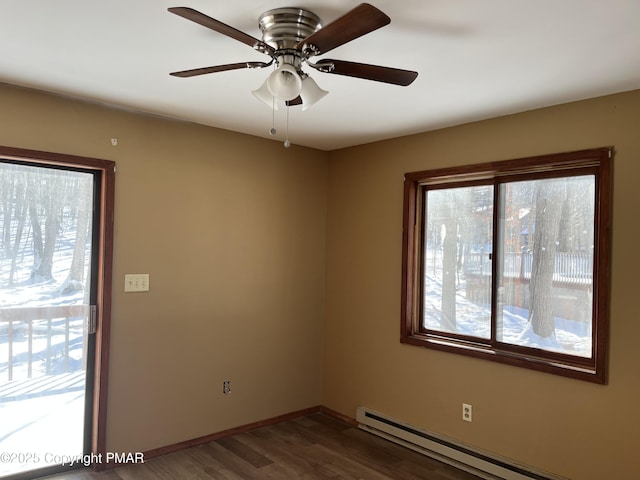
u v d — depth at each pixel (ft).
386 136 12.39
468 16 5.95
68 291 10.04
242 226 12.44
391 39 6.65
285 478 9.98
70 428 10.10
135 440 10.60
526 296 10.20
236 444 11.69
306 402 13.93
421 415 11.61
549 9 5.73
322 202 14.29
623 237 8.54
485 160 10.59
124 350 10.43
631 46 6.72
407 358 11.98
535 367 9.61
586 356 9.29
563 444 9.21
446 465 10.80
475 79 8.16
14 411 9.53
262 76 8.29
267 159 12.97
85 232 10.23
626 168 8.54
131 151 10.50
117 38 6.84
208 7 5.90
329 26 5.00
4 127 8.93
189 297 11.45
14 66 7.98
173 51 7.30
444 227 11.80
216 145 11.91
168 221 11.09
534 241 10.10
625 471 8.44
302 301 13.80
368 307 12.99
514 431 9.94
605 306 8.67
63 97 9.57
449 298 11.66
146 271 10.75
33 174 9.63
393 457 11.16
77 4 5.85
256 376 12.76
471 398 10.68
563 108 9.37
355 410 13.23
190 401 11.48
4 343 9.40
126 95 9.46
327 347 14.15
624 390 8.48
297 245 13.67
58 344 9.95
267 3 5.77
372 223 12.96
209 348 11.81
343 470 10.42
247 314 12.56
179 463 10.58
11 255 9.43
